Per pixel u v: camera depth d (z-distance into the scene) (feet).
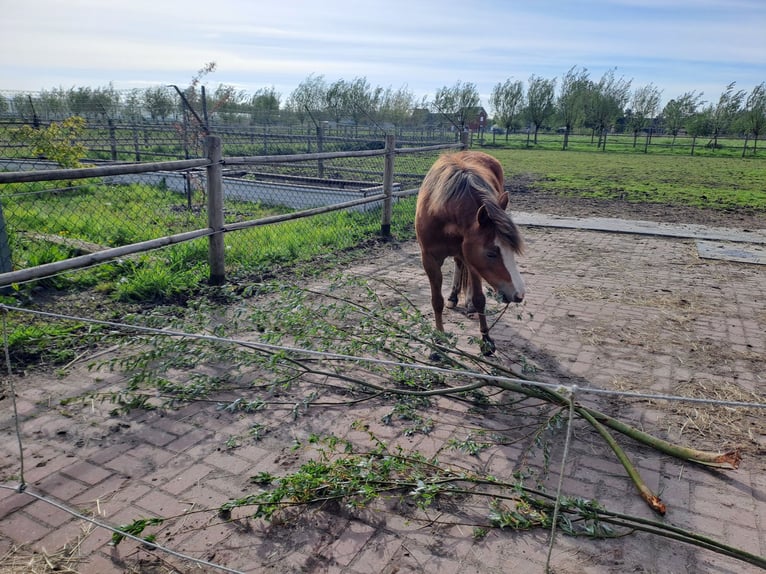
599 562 7.41
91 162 40.60
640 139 158.51
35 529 7.82
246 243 22.91
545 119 134.41
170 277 17.83
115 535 7.39
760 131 104.37
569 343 14.92
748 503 8.65
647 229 30.81
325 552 7.49
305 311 13.41
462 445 9.40
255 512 8.07
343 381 12.37
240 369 12.83
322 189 32.24
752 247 26.78
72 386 11.83
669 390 12.39
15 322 14.28
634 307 17.89
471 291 13.76
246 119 81.61
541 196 45.44
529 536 7.87
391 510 8.33
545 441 10.19
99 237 22.56
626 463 9.04
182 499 8.47
